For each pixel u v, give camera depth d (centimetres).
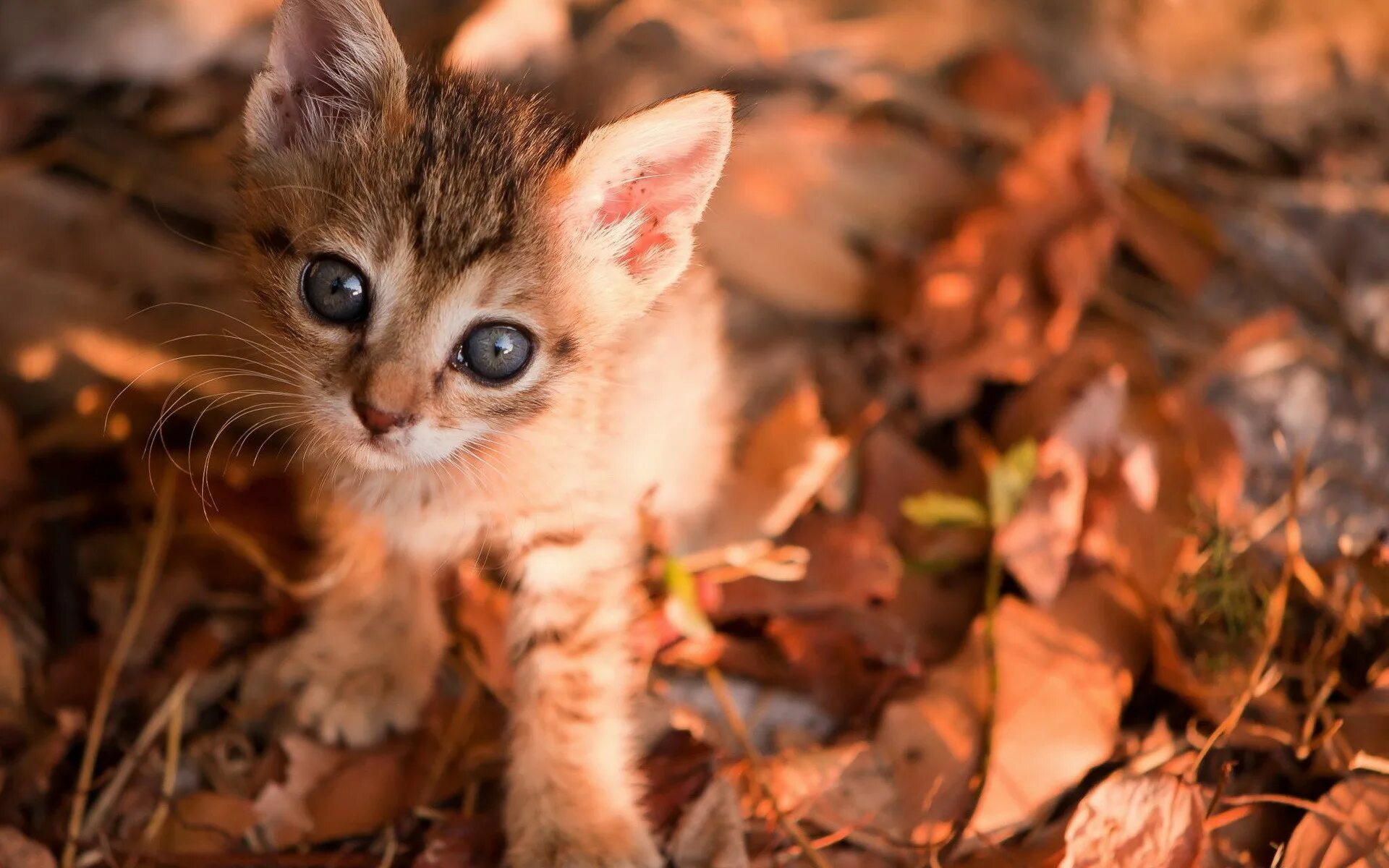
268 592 56
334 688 54
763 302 62
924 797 52
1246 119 66
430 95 51
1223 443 57
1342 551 55
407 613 54
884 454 58
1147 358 60
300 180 51
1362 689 53
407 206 50
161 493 57
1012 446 58
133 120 63
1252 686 52
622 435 53
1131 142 65
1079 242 61
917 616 56
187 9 64
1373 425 59
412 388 49
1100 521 56
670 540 56
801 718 54
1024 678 53
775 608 55
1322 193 63
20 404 58
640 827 51
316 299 50
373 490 52
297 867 51
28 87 63
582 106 63
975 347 60
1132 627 54
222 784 53
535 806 51
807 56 66
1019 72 65
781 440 58
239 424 58
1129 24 67
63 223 60
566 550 52
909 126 65
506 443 51
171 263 60
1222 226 63
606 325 51
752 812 52
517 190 50
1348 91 66
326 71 51
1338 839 51
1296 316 61
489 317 50
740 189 62
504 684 54
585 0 66
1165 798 50
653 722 53
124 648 54
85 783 52
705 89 51
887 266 62
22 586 55
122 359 59
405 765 53
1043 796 52
